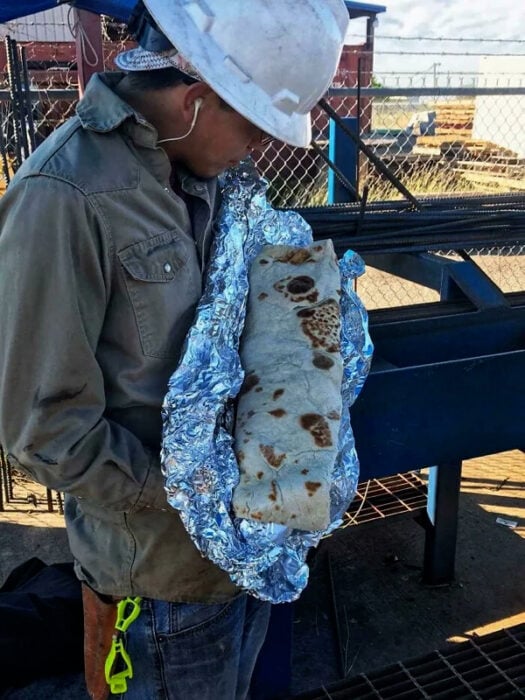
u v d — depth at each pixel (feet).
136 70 3.85
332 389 4.19
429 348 7.29
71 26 11.00
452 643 8.34
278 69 3.80
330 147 10.87
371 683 7.17
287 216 5.15
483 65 32.71
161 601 4.35
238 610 4.64
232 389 4.11
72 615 7.62
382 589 9.25
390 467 6.22
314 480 3.84
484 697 6.97
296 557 4.44
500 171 29.14
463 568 9.62
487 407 6.44
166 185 3.92
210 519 3.90
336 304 4.52
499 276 20.86
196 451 3.87
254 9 3.71
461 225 7.76
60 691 7.47
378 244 7.48
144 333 3.87
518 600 9.04
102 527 4.36
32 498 11.19
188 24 3.69
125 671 4.50
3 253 3.58
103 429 3.79
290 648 6.97
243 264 4.56
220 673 4.62
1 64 13.91
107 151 3.68
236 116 3.91
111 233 3.63
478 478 11.87
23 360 3.59
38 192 3.52
